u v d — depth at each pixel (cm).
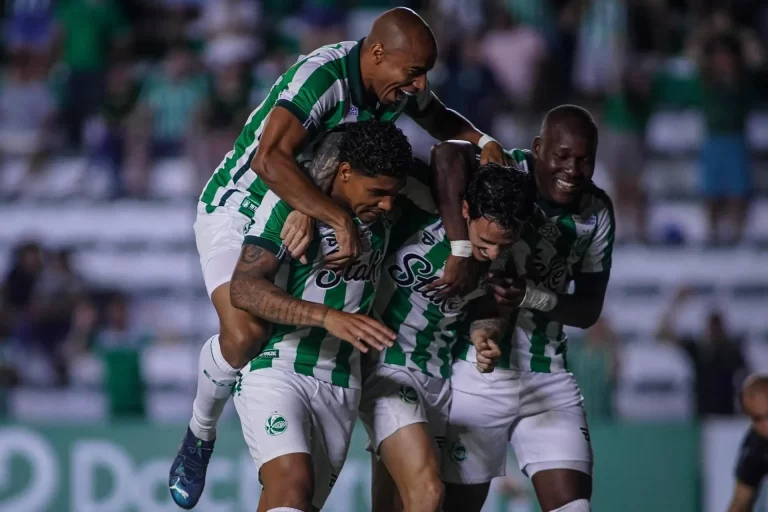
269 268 1170
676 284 3055
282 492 1166
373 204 1159
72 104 3428
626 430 2289
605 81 3356
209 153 3128
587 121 1271
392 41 1198
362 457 2238
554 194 1288
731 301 3030
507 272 1323
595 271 1373
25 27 3622
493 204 1193
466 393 1388
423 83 1218
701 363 2664
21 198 3253
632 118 3206
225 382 1272
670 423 2302
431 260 1291
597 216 1343
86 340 2759
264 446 1195
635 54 3528
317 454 1247
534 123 3297
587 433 1402
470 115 3128
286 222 1162
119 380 2559
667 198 3297
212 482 2259
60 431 2333
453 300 1310
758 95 3588
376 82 1219
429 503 1239
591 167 1272
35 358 2725
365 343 1153
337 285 1219
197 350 2772
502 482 2222
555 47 3459
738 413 2641
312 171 1184
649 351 2830
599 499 2284
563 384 1409
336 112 1220
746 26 3744
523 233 1316
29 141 3491
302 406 1219
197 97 3247
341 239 1135
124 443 2322
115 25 3500
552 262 1342
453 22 3406
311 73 1202
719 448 2277
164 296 3047
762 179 3438
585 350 2547
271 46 3456
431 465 1257
